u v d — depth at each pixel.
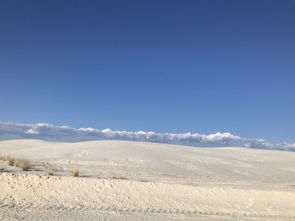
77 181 19.05
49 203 16.75
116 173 26.75
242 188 21.98
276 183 30.97
